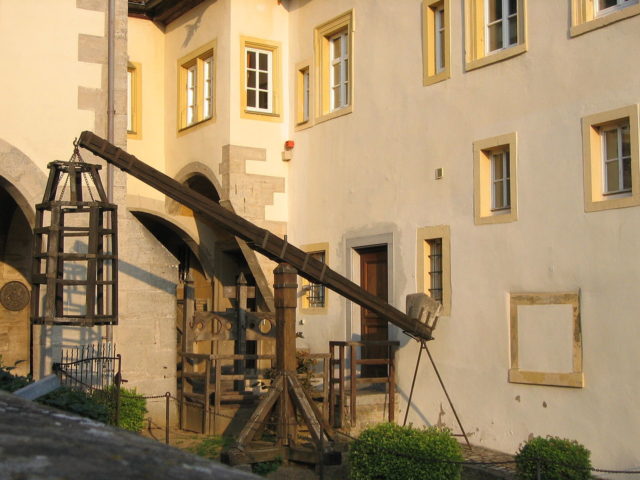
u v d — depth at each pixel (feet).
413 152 40.96
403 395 39.93
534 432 33.71
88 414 28.32
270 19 50.80
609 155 32.35
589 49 32.58
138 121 55.72
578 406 32.07
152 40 56.95
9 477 10.39
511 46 36.50
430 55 40.50
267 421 31.60
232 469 12.82
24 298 50.67
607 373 31.14
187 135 53.83
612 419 30.83
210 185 55.11
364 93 44.55
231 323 39.81
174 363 40.81
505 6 36.91
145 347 40.27
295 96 50.26
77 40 40.29
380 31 43.68
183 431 38.37
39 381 27.55
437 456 28.14
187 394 39.29
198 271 57.82
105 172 40.29
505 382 35.06
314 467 30.73
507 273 35.42
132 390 37.70
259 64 50.75
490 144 36.65
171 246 59.62
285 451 31.09
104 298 39.19
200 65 53.26
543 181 34.14
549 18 34.32
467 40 38.11
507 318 35.22
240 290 39.81
